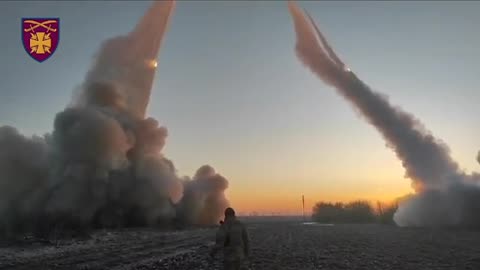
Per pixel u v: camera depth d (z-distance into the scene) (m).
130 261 19.62
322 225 69.88
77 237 32.75
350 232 44.16
